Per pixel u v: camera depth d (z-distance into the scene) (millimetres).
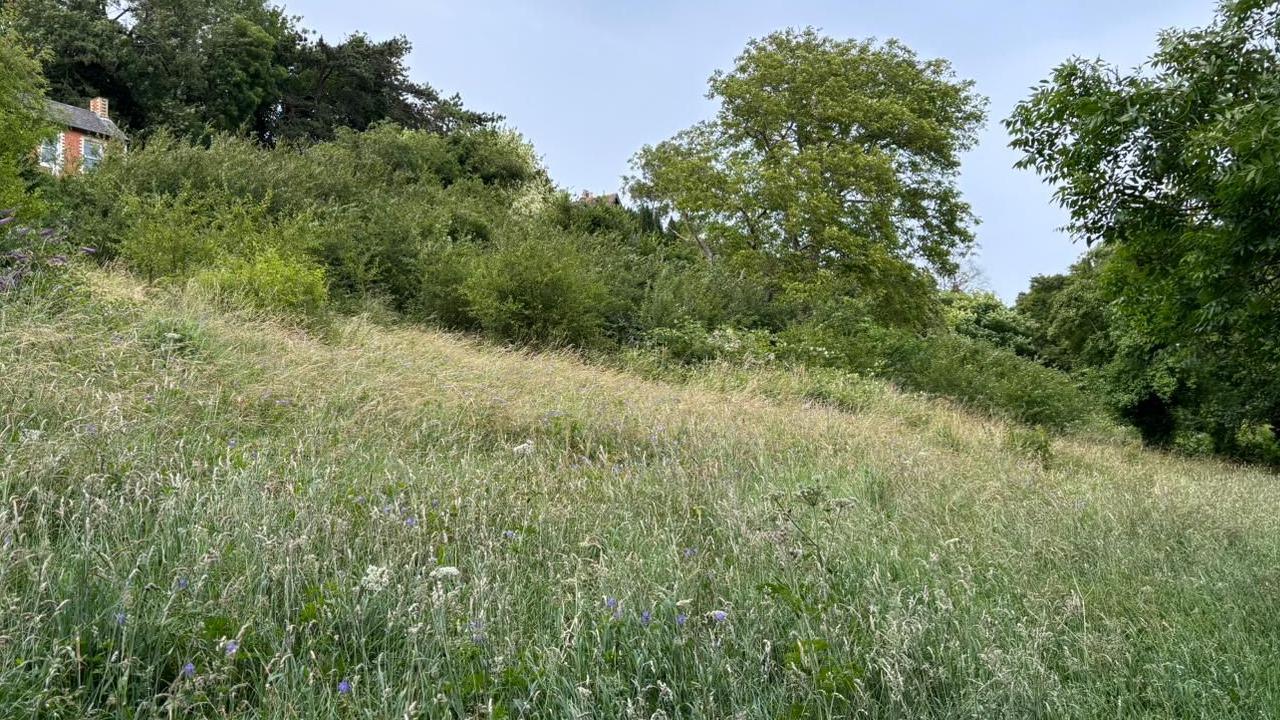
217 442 4742
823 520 4336
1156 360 19734
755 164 20922
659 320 15250
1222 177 5258
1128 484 7688
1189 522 5430
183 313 7586
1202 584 3842
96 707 2098
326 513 3508
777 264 20078
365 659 2369
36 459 3461
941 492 5742
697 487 5129
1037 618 3168
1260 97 5266
